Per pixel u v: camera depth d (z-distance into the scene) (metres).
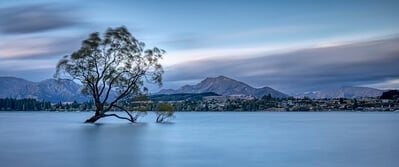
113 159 33.81
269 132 68.62
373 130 75.81
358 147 43.50
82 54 78.69
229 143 47.25
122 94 83.62
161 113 92.62
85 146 42.84
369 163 32.16
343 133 67.25
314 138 55.12
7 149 40.09
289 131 71.94
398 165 31.27
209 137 55.53
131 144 44.78
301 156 36.06
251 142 48.47
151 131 64.31
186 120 135.00
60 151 38.59
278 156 35.88
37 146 42.47
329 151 39.59
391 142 49.41
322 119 158.12
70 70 79.38
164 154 37.25
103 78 81.88
